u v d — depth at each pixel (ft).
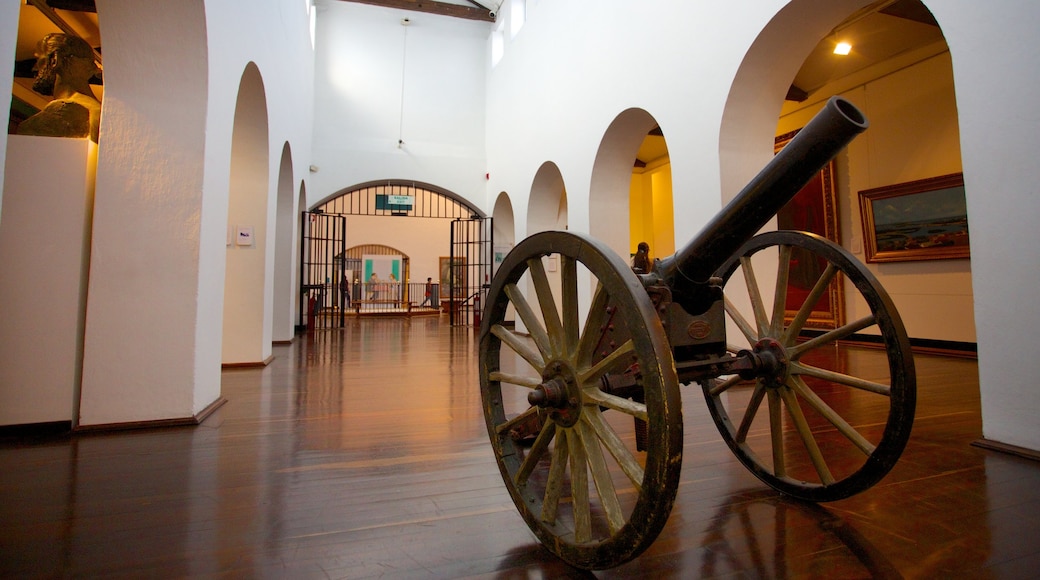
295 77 23.71
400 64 37.50
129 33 9.68
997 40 8.09
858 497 6.34
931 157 20.88
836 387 13.79
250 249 17.56
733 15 14.34
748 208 4.74
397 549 5.12
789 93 25.08
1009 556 4.88
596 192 22.41
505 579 4.56
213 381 11.39
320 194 35.12
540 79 28.14
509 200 35.06
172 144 10.02
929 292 21.35
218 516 5.88
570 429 4.71
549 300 5.06
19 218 9.43
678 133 16.56
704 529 5.52
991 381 8.23
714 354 5.51
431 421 10.34
